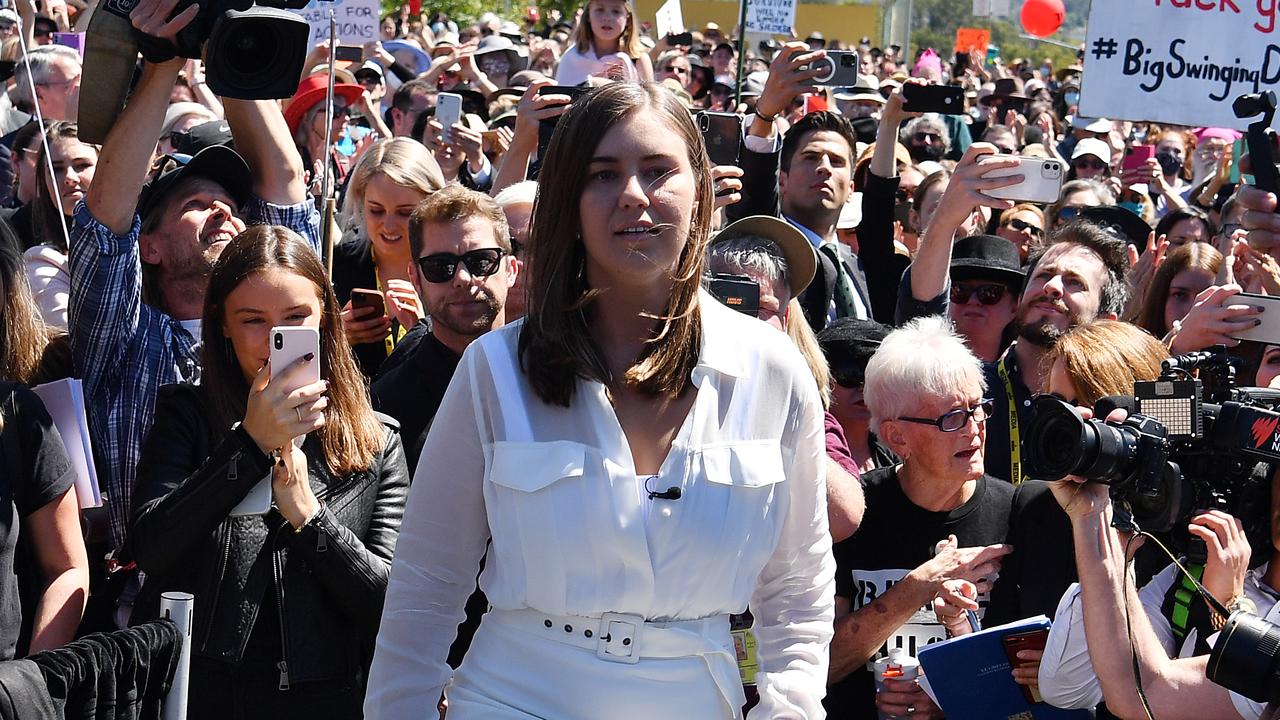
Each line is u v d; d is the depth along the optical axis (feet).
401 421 12.55
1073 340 11.82
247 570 10.01
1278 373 14.55
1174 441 8.66
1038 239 22.58
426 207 12.94
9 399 10.14
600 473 7.34
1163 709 8.77
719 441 7.52
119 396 11.93
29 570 10.32
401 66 40.14
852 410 13.93
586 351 7.45
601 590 7.38
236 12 10.61
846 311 18.39
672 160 7.42
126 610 11.46
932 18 169.17
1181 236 23.20
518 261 14.57
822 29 99.45
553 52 46.16
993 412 15.42
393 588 7.79
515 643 7.61
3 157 21.08
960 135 38.11
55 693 8.09
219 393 10.74
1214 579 8.66
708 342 7.62
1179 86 19.36
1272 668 7.43
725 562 7.48
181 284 12.84
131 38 11.26
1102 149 34.63
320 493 10.50
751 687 10.73
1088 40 19.63
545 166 7.61
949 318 17.57
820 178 18.78
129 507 11.37
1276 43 19.02
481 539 7.86
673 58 41.73
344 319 14.55
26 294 11.95
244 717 9.98
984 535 11.65
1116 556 8.93
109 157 11.57
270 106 13.75
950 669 10.23
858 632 11.02
